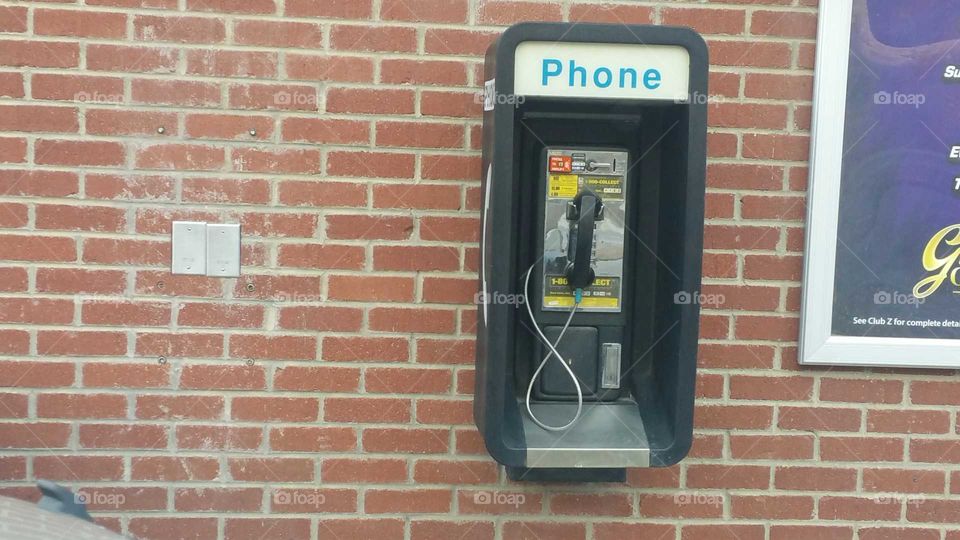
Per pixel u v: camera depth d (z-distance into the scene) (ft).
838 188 11.32
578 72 9.84
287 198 11.10
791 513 11.62
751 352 11.52
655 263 10.97
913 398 11.64
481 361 10.61
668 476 11.53
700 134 9.84
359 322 11.23
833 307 11.44
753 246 11.46
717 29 11.32
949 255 11.44
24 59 10.87
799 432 11.59
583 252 10.40
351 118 11.11
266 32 11.01
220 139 11.04
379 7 11.08
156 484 11.18
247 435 11.22
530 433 10.53
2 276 10.95
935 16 11.25
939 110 11.34
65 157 10.94
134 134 10.98
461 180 11.21
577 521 11.49
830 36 11.21
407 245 11.21
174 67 10.97
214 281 11.11
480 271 10.93
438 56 11.12
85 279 11.02
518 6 11.16
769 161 11.42
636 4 11.25
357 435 11.30
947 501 11.66
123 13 10.91
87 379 11.07
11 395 11.02
